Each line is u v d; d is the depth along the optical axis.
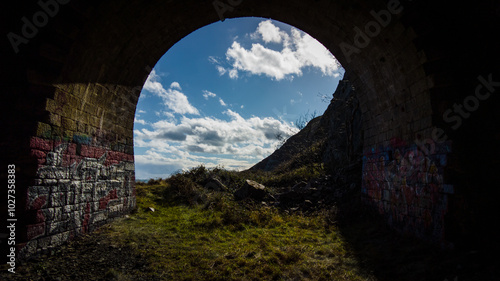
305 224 7.54
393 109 6.73
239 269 4.48
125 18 5.89
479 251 4.14
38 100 4.51
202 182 11.64
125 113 7.80
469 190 4.53
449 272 3.88
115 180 7.22
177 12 6.95
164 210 8.41
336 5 6.34
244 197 10.34
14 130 4.33
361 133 10.86
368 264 4.72
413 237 5.65
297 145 22.27
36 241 4.43
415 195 5.67
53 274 3.99
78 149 5.61
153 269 4.41
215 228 6.95
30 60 4.44
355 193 9.52
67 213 5.23
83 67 5.38
